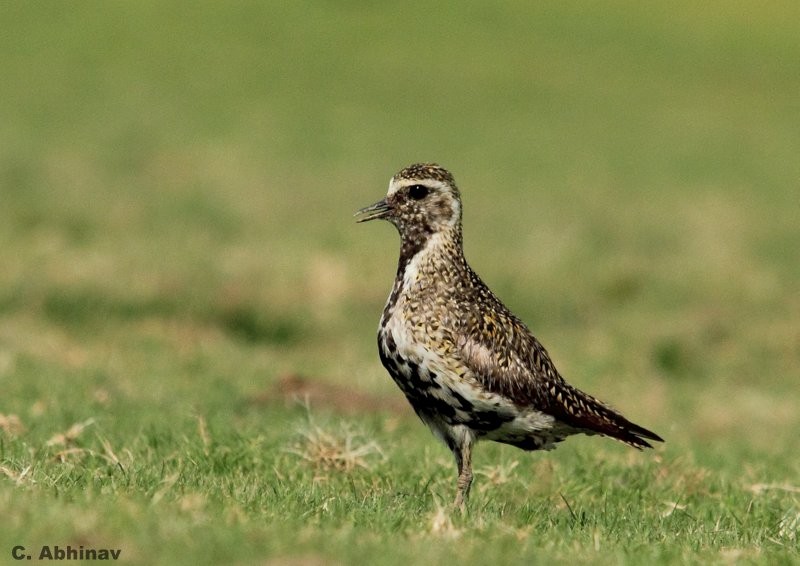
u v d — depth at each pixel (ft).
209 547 24.16
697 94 164.76
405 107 150.10
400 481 36.37
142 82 149.18
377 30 177.99
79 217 92.89
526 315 78.59
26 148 116.67
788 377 71.00
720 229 105.91
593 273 85.76
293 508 29.91
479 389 33.60
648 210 112.57
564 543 28.91
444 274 34.73
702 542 30.68
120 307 71.10
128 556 23.36
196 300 72.74
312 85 155.12
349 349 69.00
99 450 36.65
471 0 194.39
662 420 55.62
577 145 139.95
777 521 33.96
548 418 34.42
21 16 167.32
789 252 99.30
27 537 23.79
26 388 48.29
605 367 67.87
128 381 52.29
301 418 43.68
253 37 170.50
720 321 77.10
